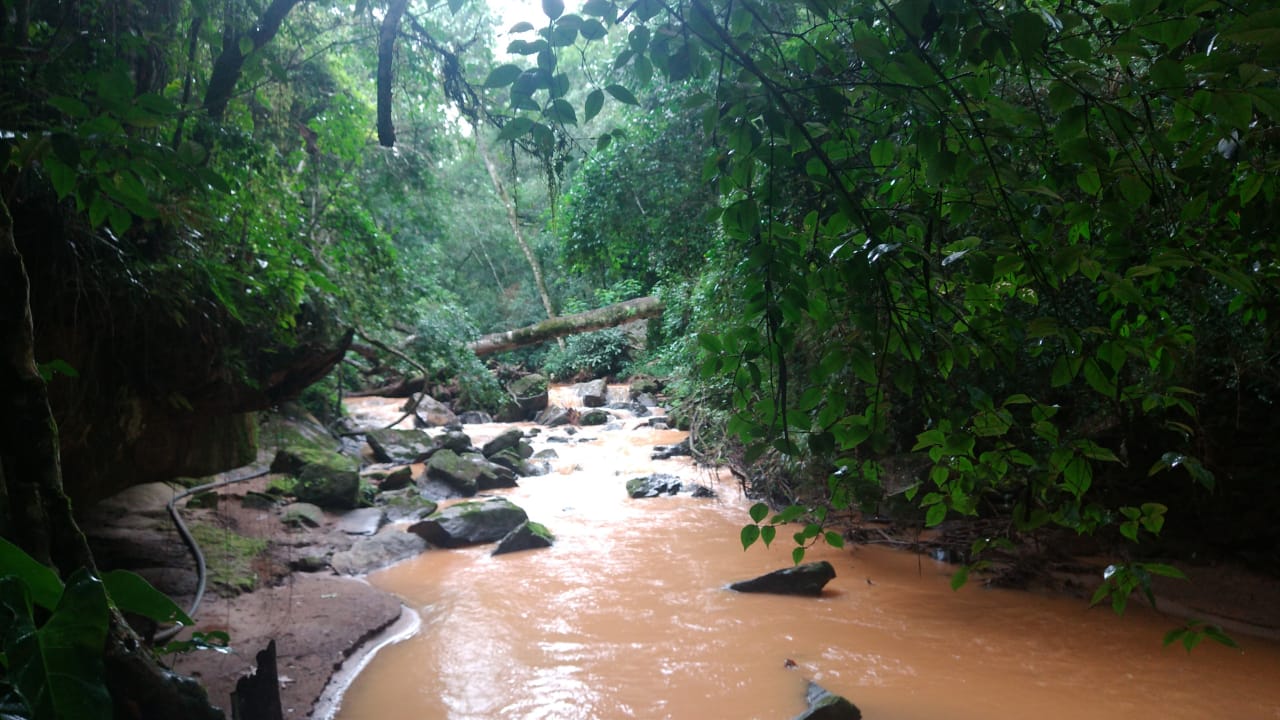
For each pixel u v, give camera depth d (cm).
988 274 171
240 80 548
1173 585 645
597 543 850
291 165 759
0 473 198
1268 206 193
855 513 854
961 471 226
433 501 1066
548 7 169
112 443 495
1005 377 560
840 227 190
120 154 184
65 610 128
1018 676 503
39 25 357
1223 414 618
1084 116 164
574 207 1238
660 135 1062
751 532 232
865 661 529
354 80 947
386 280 901
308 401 1312
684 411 1307
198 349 513
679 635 580
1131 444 659
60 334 422
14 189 370
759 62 182
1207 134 190
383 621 598
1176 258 184
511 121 177
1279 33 134
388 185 1071
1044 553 721
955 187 182
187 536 663
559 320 1795
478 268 2933
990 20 161
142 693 202
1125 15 158
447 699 475
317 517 888
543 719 449
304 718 440
